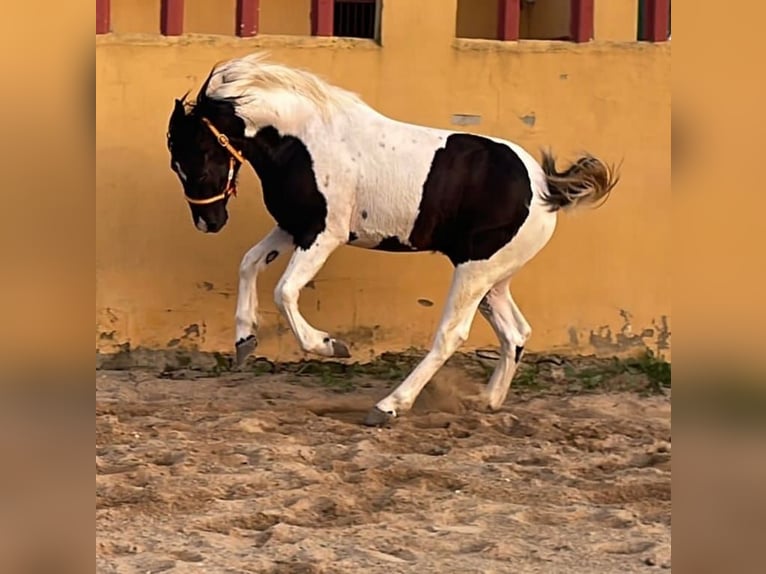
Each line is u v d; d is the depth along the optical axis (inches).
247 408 296.4
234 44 338.6
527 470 245.3
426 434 274.8
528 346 350.3
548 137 351.9
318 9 341.7
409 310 345.7
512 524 209.3
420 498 223.1
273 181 280.5
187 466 237.3
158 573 177.2
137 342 338.0
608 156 353.4
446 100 346.9
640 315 354.3
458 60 347.3
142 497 216.2
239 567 180.9
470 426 286.5
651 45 353.7
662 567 186.9
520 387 333.4
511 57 349.4
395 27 343.9
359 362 343.0
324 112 280.1
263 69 279.4
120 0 430.9
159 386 316.8
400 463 246.7
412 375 283.4
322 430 275.7
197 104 275.0
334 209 279.0
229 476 230.7
